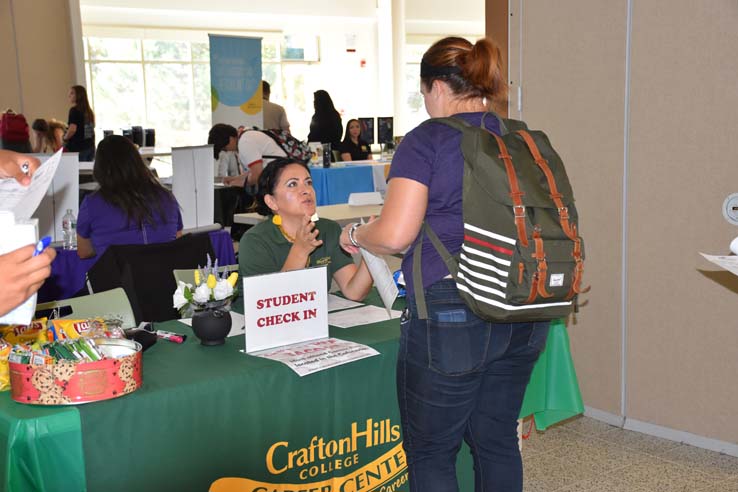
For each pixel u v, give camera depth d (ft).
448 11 51.08
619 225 10.12
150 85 43.52
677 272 9.64
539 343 5.40
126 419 4.95
